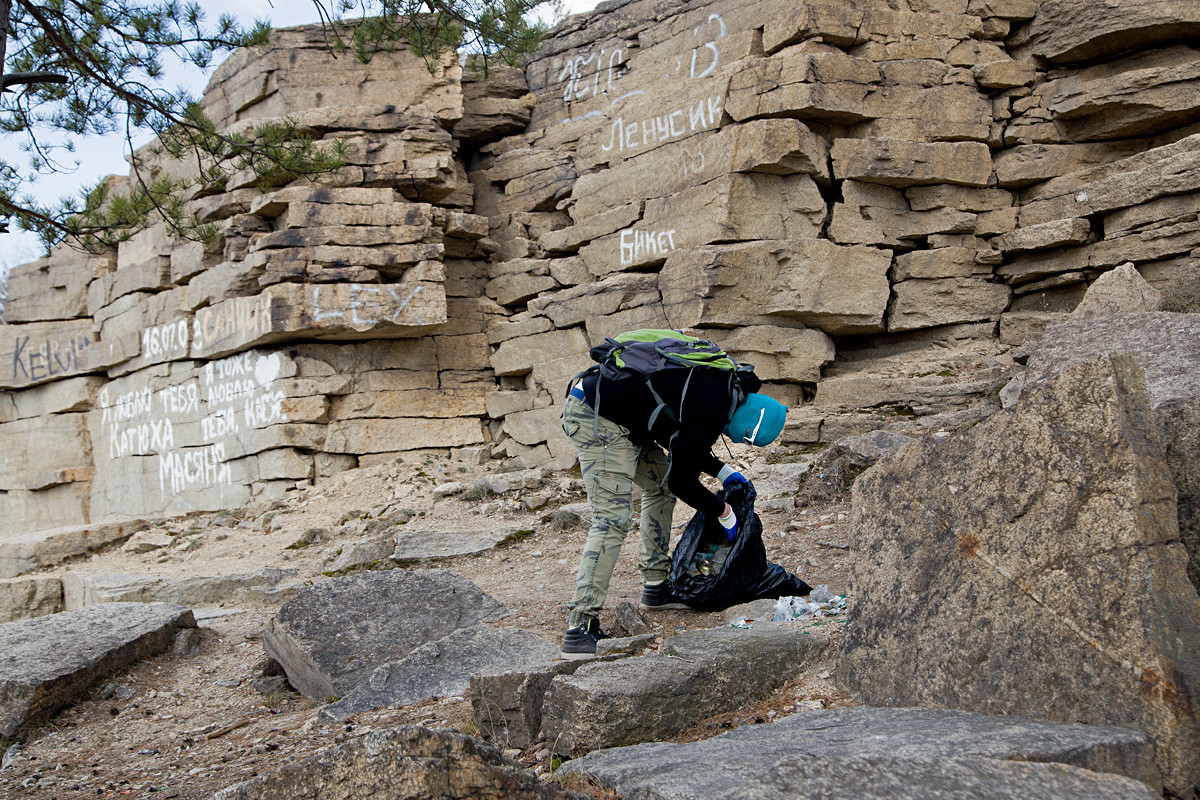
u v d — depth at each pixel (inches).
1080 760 90.7
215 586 296.5
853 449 278.8
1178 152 315.9
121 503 516.1
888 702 124.6
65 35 293.1
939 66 357.7
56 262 553.9
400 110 422.6
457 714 155.3
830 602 176.1
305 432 413.7
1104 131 348.8
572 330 402.6
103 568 354.3
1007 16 361.4
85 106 305.0
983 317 358.0
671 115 374.9
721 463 192.1
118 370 517.3
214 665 223.0
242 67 445.1
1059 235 335.3
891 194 360.5
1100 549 105.5
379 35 354.9
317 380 417.7
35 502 561.3
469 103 459.8
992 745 93.0
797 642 146.3
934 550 124.8
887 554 132.0
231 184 428.8
